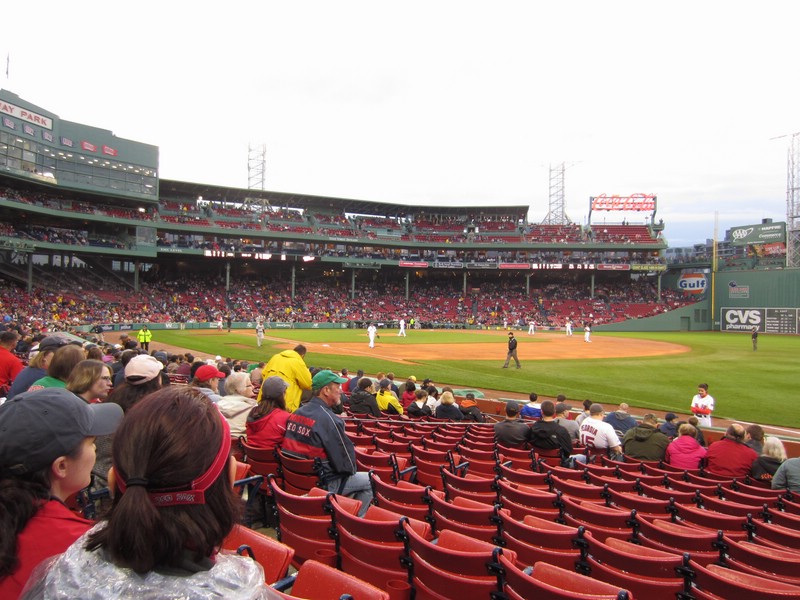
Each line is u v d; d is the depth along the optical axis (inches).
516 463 351.9
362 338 1899.6
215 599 59.6
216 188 2731.3
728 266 3176.7
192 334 1930.4
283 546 128.7
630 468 358.9
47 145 1967.3
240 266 2987.2
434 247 3043.8
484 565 138.9
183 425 62.6
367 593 109.0
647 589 153.3
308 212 3102.9
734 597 141.3
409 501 223.1
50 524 78.9
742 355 1473.9
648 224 3304.6
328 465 231.8
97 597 57.5
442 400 518.3
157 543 57.7
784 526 251.1
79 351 231.1
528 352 1487.5
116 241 2282.2
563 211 3730.3
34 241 1978.3
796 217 2930.6
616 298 3157.0
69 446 81.9
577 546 171.6
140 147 2274.9
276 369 388.5
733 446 365.4
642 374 1042.7
